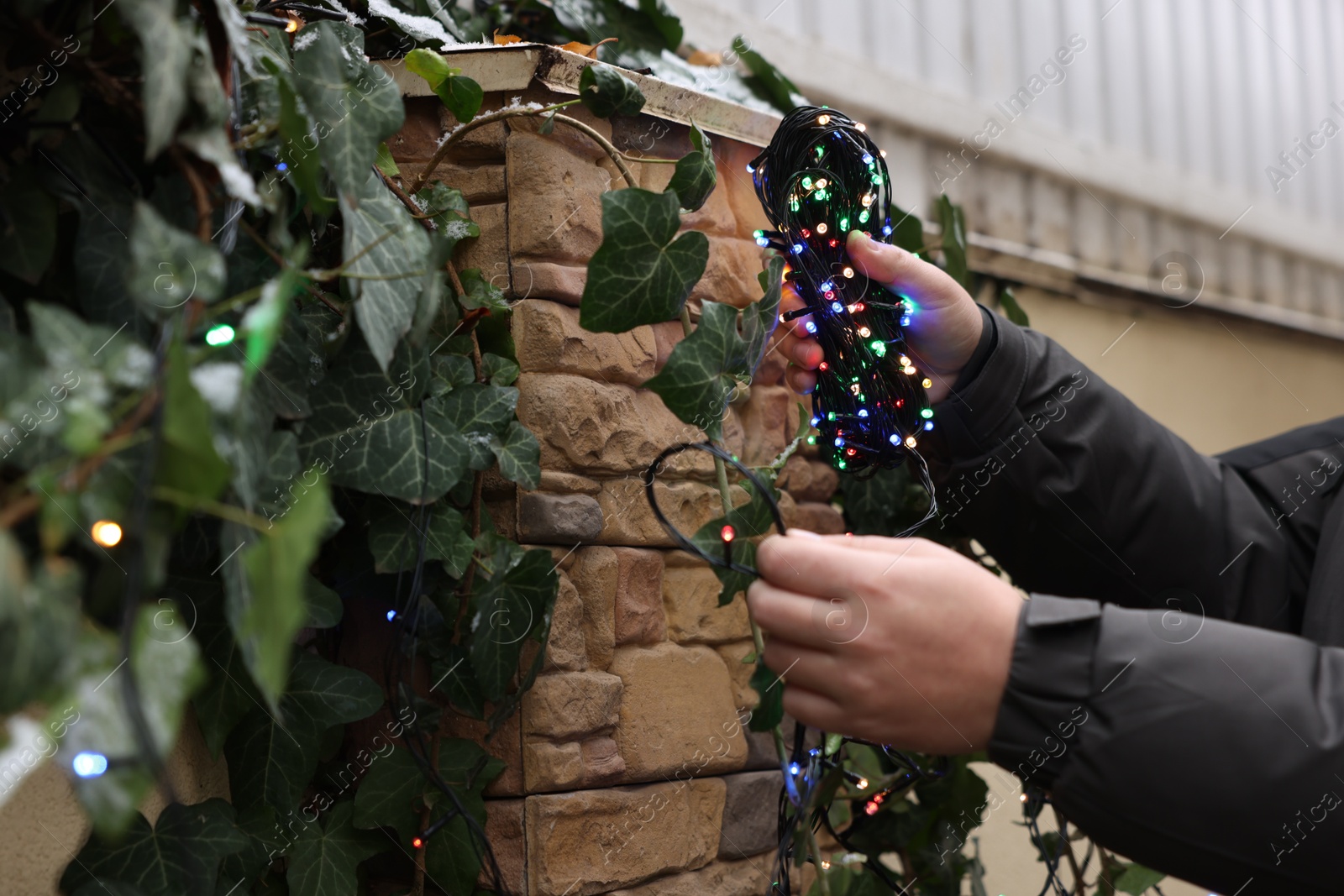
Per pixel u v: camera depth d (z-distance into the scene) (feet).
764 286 4.04
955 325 3.84
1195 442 8.92
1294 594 3.95
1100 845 2.20
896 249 3.63
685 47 5.87
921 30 7.73
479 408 3.34
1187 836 2.07
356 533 3.33
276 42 2.60
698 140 3.50
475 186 3.66
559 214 3.55
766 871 4.25
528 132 3.60
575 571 3.63
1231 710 2.07
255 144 2.29
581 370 3.63
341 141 2.46
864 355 3.51
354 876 3.30
